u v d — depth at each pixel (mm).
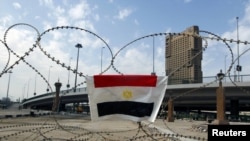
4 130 18109
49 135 15086
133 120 6309
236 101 62812
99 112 6344
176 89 58312
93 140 13336
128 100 6387
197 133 23938
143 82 6449
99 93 6398
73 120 39000
